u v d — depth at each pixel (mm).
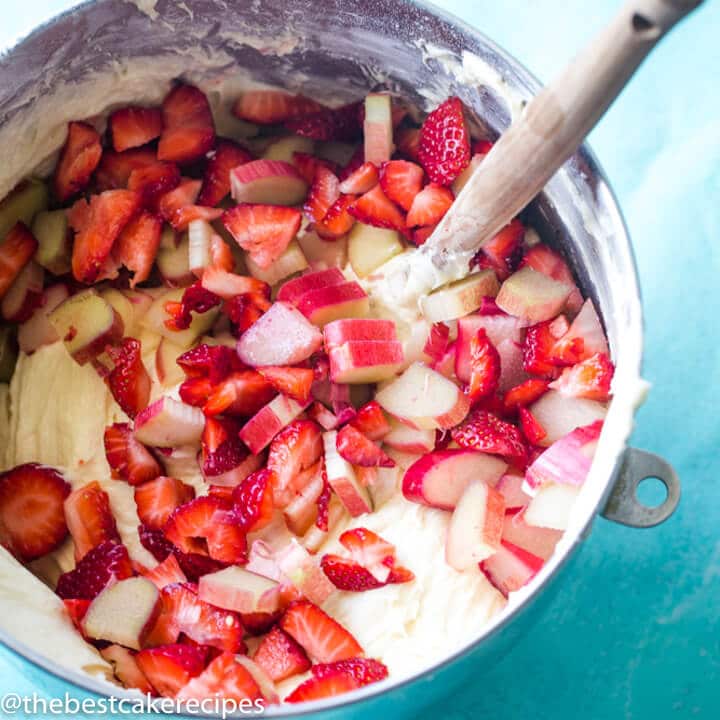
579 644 531
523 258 513
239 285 521
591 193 465
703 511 543
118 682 468
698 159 579
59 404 522
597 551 540
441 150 515
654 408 558
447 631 477
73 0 518
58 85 500
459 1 596
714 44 586
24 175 522
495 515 480
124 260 530
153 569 495
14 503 504
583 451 472
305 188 540
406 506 498
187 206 532
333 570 485
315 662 477
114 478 513
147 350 529
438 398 496
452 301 506
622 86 386
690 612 533
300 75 525
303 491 500
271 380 504
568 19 592
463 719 524
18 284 526
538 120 400
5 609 459
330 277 521
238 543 493
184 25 500
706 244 572
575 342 492
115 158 531
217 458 503
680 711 522
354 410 506
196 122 532
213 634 478
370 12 486
